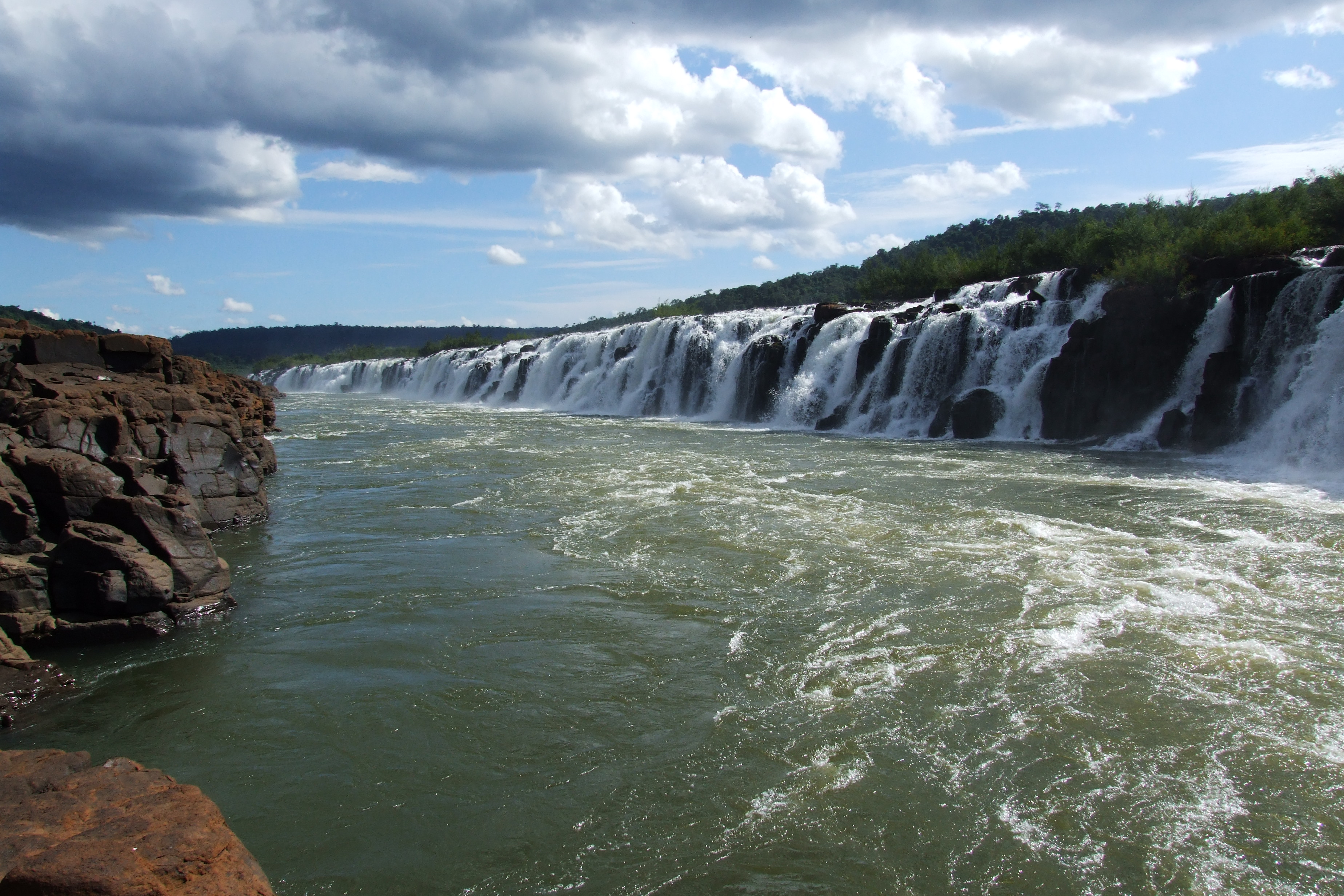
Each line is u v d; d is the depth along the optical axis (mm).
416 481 20531
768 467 22500
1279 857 5535
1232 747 6887
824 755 6883
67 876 3740
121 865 3854
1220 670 8352
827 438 31109
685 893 5230
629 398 49031
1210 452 23781
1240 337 23953
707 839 5789
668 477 20750
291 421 41875
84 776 4934
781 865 5492
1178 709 7535
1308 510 15500
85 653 9195
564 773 6668
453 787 6477
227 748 7102
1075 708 7594
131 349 20859
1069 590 10898
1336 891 5211
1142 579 11367
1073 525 14594
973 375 31297
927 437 30812
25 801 4570
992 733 7168
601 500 17641
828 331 38125
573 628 9852
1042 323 30875
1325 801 6141
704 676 8445
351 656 9062
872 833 5832
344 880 5375
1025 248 45656
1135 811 6047
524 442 30016
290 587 11562
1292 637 9188
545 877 5414
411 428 36750
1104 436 27141
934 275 51125
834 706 7730
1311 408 20875
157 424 14789
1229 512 15406
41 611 9414
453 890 5285
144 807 4508
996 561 12352
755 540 13852
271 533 14836
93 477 10727
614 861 5562
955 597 10727
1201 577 11352
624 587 11414
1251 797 6203
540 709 7762
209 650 9281
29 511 10188
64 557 9656
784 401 38156
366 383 94750
